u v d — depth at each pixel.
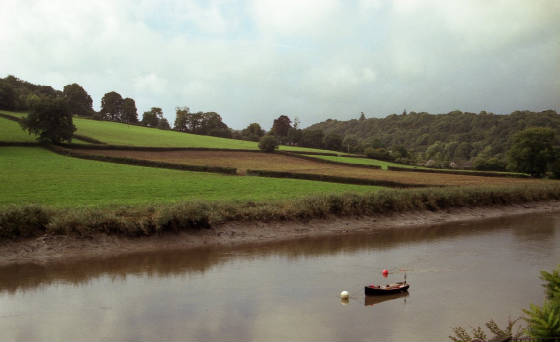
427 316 14.61
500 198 47.28
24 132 85.00
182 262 21.66
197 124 178.00
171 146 96.62
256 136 160.38
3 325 13.48
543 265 21.86
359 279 19.02
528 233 31.50
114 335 12.80
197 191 43.16
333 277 19.30
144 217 25.80
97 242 23.61
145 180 49.72
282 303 15.72
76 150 74.94
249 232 28.66
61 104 75.56
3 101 116.06
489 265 21.70
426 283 18.52
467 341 11.06
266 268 20.75
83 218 23.97
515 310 15.30
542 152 92.25
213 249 24.88
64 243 22.81
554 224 36.53
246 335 12.88
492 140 193.00
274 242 27.25
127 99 175.62
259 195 41.94
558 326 7.91
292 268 20.81
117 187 42.81
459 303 15.96
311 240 28.08
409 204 38.56
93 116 160.38
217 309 15.05
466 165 167.25
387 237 29.48
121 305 15.36
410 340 12.64
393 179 66.94
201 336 12.77
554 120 194.62
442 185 57.38
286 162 87.94
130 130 122.81
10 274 18.91
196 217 26.88
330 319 14.23
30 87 169.88
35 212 23.62
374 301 16.06
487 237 29.70
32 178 45.81
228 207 30.22
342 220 33.75
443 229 33.34
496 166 113.62
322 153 117.75
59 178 47.03
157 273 19.53
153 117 175.50
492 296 16.80
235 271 20.11
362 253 24.28
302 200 33.75
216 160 82.62
